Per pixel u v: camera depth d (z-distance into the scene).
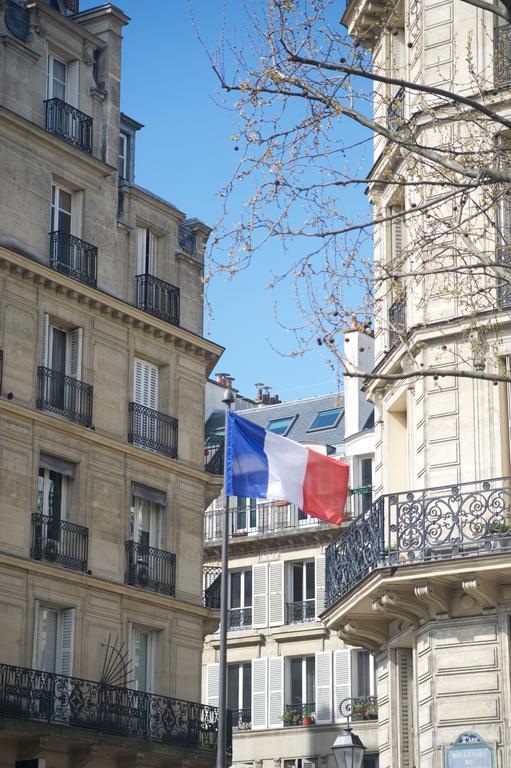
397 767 32.81
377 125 18.67
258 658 66.25
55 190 46.84
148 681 47.28
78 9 51.91
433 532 29.91
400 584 30.12
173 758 46.41
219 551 68.94
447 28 32.69
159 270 50.56
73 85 48.06
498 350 30.45
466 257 27.36
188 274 51.47
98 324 47.06
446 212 31.03
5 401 42.91
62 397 45.22
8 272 43.94
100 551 45.66
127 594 46.22
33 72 46.28
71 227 47.16
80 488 45.25
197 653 49.00
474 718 29.23
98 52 49.47
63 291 45.53
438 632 30.14
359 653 64.00
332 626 34.38
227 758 48.38
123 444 46.91
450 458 30.94
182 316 50.75
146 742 45.19
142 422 48.12
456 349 31.08
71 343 46.25
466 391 31.05
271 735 64.69
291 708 64.81
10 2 46.16
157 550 47.84
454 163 18.75
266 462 37.69
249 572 68.12
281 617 66.00
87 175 47.69
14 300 44.09
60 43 47.62
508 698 28.94
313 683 64.81
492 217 29.50
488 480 29.11
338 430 71.75
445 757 29.38
